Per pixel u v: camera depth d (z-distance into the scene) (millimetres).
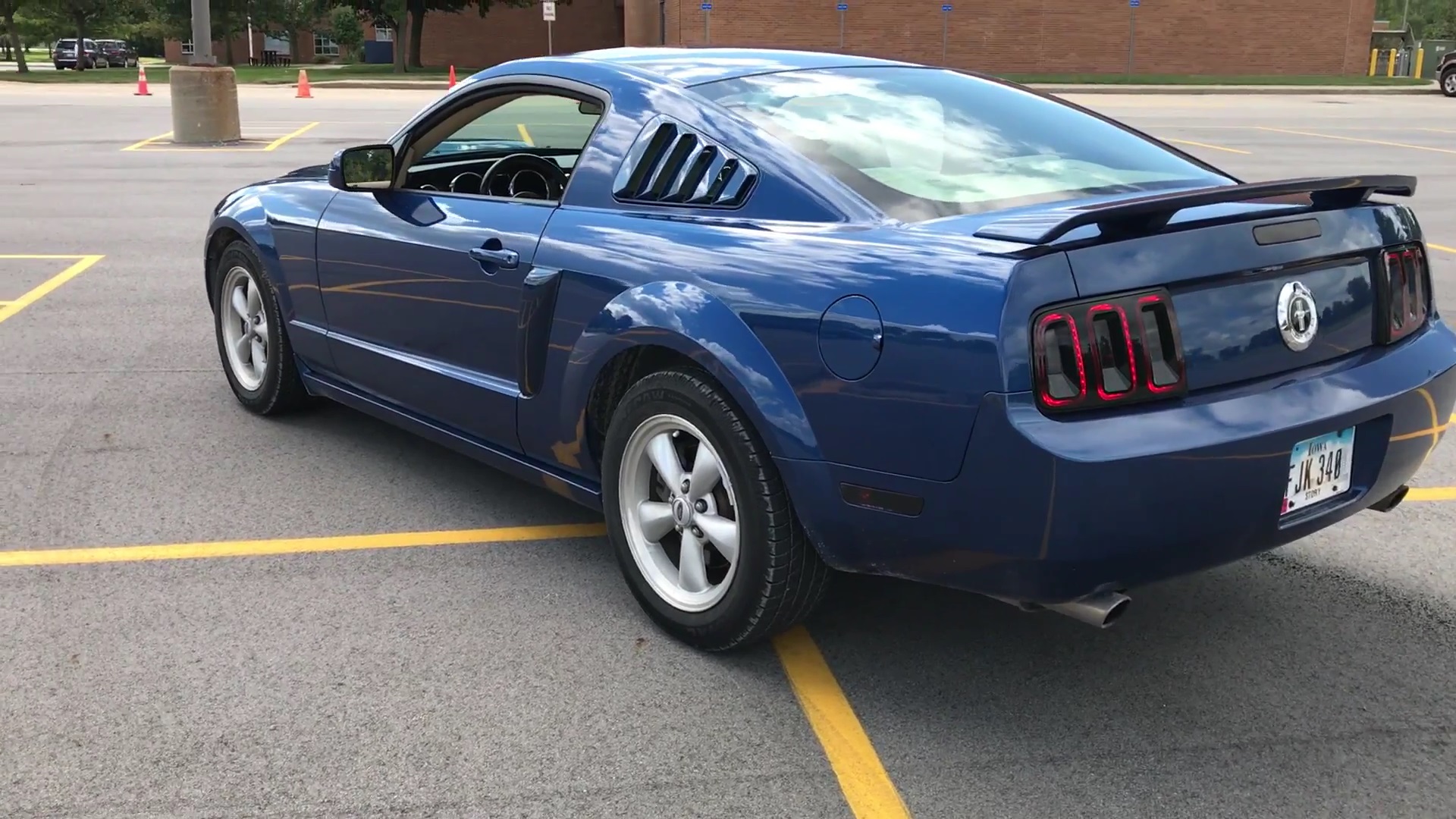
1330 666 3248
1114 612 2611
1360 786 2703
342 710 2979
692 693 3080
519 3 47906
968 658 3275
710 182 3229
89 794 2625
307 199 4711
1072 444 2428
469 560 3902
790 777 2723
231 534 4074
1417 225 3195
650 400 3203
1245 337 2686
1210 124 22984
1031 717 2980
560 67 3822
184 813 2566
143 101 27547
